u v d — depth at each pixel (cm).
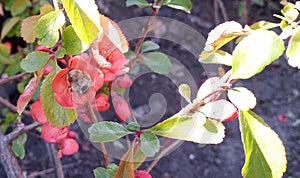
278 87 142
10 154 56
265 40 38
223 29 43
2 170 110
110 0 161
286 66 147
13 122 86
